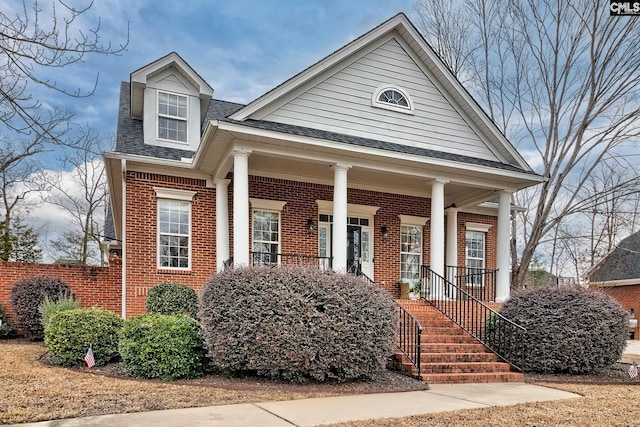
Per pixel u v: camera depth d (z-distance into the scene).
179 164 11.57
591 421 5.46
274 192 12.88
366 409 5.73
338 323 7.03
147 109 12.68
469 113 13.20
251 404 5.81
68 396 5.87
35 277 11.45
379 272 14.09
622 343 9.47
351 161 11.05
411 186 14.29
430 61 12.72
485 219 16.34
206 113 14.64
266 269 7.41
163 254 11.68
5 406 5.32
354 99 11.93
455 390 7.33
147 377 7.27
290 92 11.15
